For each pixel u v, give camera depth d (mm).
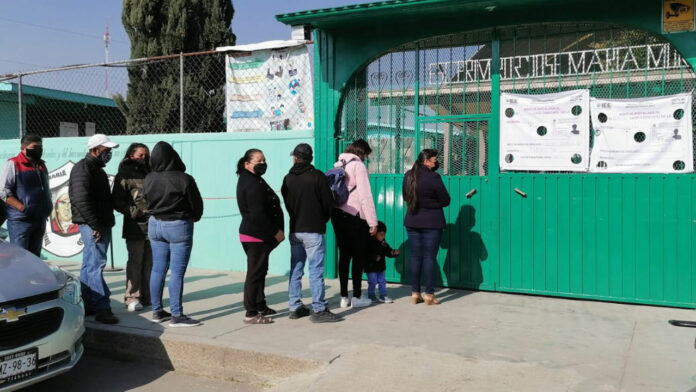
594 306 6109
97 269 5574
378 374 4121
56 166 9609
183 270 5426
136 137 8812
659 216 5980
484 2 6086
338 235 6047
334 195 5891
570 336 5008
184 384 4723
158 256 5531
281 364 4555
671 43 5914
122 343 5250
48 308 4230
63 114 14008
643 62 6102
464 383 3932
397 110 7199
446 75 6949
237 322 5562
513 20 6453
